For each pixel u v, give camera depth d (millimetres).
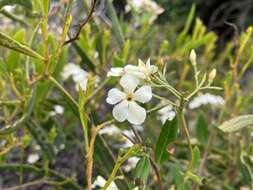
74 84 250
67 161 236
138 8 264
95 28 211
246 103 220
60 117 241
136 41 253
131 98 124
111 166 163
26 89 167
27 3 165
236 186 227
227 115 230
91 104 214
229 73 208
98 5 192
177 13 790
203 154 210
